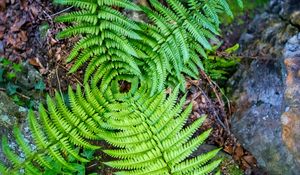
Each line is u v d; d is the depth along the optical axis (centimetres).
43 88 240
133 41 230
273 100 231
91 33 228
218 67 256
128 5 214
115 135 216
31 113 210
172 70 234
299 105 216
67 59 222
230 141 242
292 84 220
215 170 234
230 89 252
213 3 226
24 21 247
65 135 216
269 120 229
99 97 227
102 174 231
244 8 267
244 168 236
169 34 227
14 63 244
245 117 239
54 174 217
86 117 220
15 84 242
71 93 219
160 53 228
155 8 241
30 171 210
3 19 249
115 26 217
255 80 241
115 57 228
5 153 215
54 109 215
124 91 243
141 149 214
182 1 255
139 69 228
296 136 214
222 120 246
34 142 230
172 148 215
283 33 241
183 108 243
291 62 222
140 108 224
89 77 242
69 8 248
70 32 220
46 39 244
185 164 213
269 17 258
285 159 221
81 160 214
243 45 257
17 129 210
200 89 246
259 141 231
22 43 246
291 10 251
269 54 240
